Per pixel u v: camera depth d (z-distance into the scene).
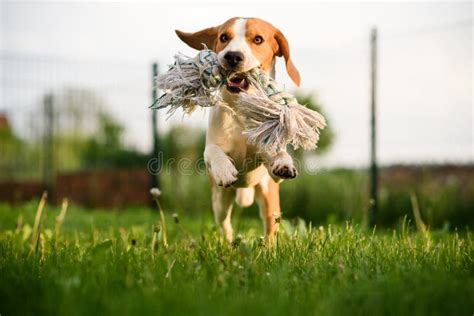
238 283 2.55
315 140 3.50
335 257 3.04
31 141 10.79
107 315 2.09
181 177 9.59
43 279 2.64
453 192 7.25
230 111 3.80
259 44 3.80
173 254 3.03
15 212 7.60
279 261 3.03
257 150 3.86
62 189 10.32
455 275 2.75
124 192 9.77
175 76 3.62
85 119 10.37
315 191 8.31
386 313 2.16
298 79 4.05
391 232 6.05
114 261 2.93
